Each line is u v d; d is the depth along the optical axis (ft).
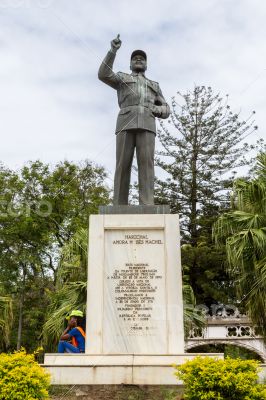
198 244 74.13
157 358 20.29
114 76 26.25
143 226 23.52
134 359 20.40
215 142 82.17
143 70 27.22
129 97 26.12
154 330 22.12
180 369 16.17
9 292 65.31
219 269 70.38
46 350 42.32
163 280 22.81
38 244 65.87
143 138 25.71
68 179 68.23
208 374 15.17
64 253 38.14
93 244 23.34
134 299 22.57
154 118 26.45
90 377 19.44
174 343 21.89
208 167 82.12
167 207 24.35
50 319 35.24
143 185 25.40
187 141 82.79
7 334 40.11
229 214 32.50
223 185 81.35
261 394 14.88
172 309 22.36
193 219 80.02
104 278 22.89
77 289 35.47
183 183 81.92
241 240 30.07
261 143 80.84
